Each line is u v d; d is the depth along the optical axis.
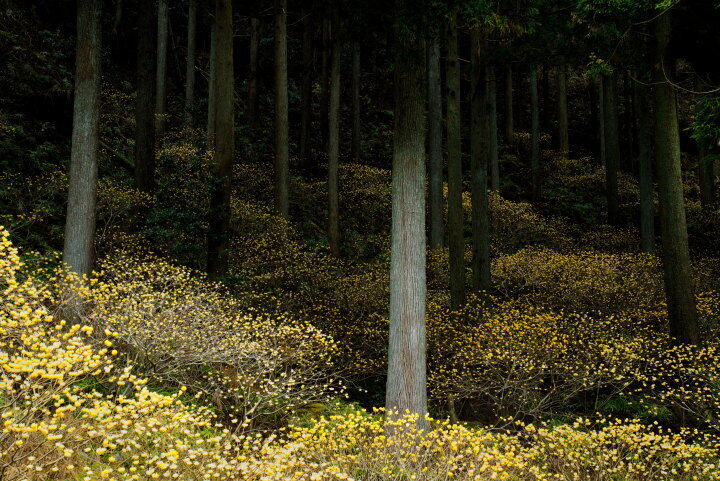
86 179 6.85
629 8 8.94
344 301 10.66
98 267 8.03
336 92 14.00
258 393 5.72
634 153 24.95
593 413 7.42
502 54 10.88
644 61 10.09
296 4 17.77
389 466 4.48
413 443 4.67
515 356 7.47
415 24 5.57
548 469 5.29
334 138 13.87
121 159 13.08
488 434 5.46
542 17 9.86
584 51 10.62
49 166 10.41
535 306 11.07
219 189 9.36
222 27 9.44
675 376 7.97
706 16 8.08
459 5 5.58
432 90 14.21
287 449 4.13
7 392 3.29
